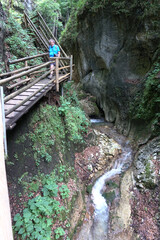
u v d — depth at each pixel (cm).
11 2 826
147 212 416
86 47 995
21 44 580
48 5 1015
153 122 577
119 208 465
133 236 397
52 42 566
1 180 131
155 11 625
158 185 438
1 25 495
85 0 884
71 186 474
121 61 788
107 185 539
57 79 502
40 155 418
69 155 546
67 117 595
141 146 608
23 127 394
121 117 800
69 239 373
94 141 689
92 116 991
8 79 258
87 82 1083
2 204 124
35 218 324
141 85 693
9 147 346
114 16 758
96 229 427
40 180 396
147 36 658
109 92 866
